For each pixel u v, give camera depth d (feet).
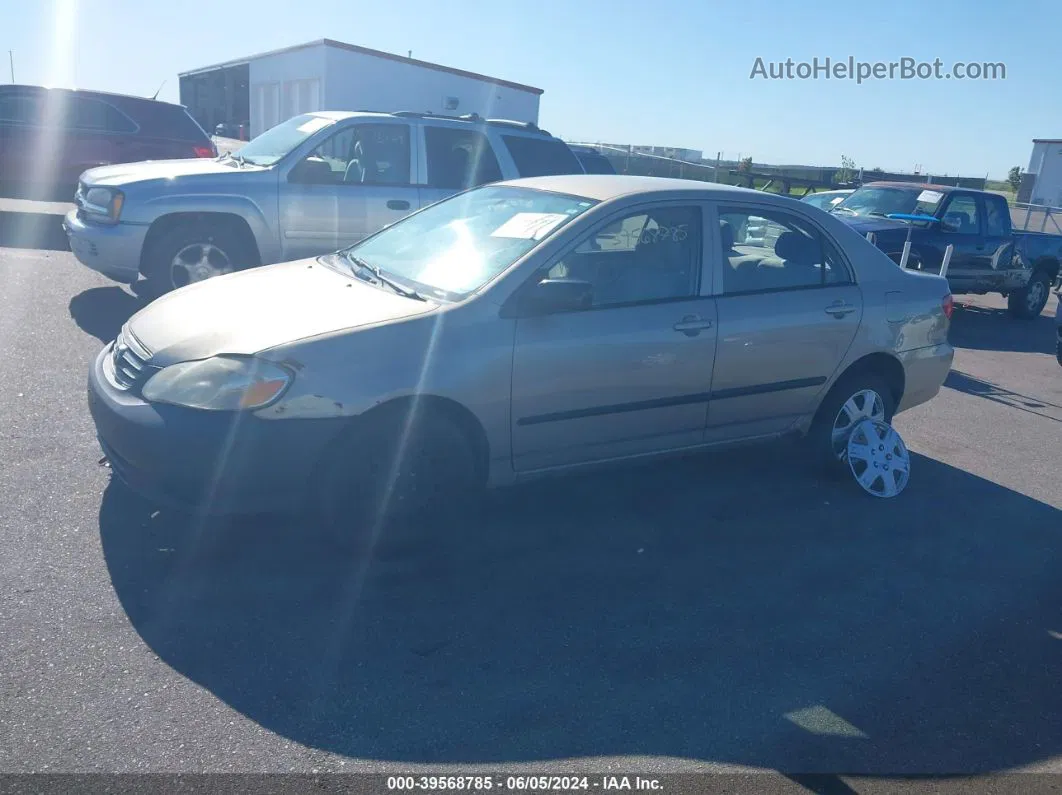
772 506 17.78
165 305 15.07
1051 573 15.98
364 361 13.17
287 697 10.82
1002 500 19.36
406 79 79.51
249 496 12.91
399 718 10.65
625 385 15.43
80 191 28.30
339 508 13.56
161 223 26.35
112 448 13.23
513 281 14.53
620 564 14.88
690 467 19.48
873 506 18.29
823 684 12.12
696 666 12.23
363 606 12.92
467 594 13.52
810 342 17.49
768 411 17.58
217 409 12.57
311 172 27.25
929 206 40.81
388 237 17.98
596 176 18.24
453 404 13.89
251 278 16.39
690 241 16.48
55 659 11.09
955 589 15.11
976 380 30.94
